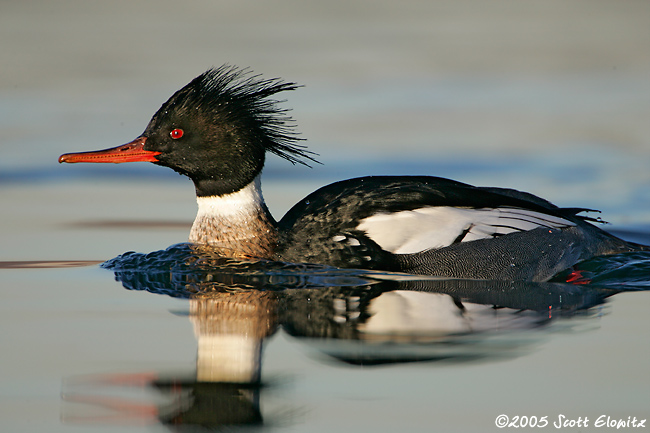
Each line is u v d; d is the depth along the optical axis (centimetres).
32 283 1202
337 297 1127
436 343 952
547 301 1132
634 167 1880
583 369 879
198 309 1077
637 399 815
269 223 1314
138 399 821
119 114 2170
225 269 1252
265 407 804
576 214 1489
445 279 1244
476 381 854
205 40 2906
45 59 2634
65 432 758
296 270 1247
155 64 2591
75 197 1759
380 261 1258
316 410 796
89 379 858
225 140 1294
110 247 1412
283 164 1983
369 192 1319
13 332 984
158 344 948
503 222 1309
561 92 2428
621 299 1151
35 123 2106
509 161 1920
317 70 2595
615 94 2395
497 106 2316
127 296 1136
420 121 2202
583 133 2092
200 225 1341
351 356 914
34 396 823
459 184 1395
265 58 2686
